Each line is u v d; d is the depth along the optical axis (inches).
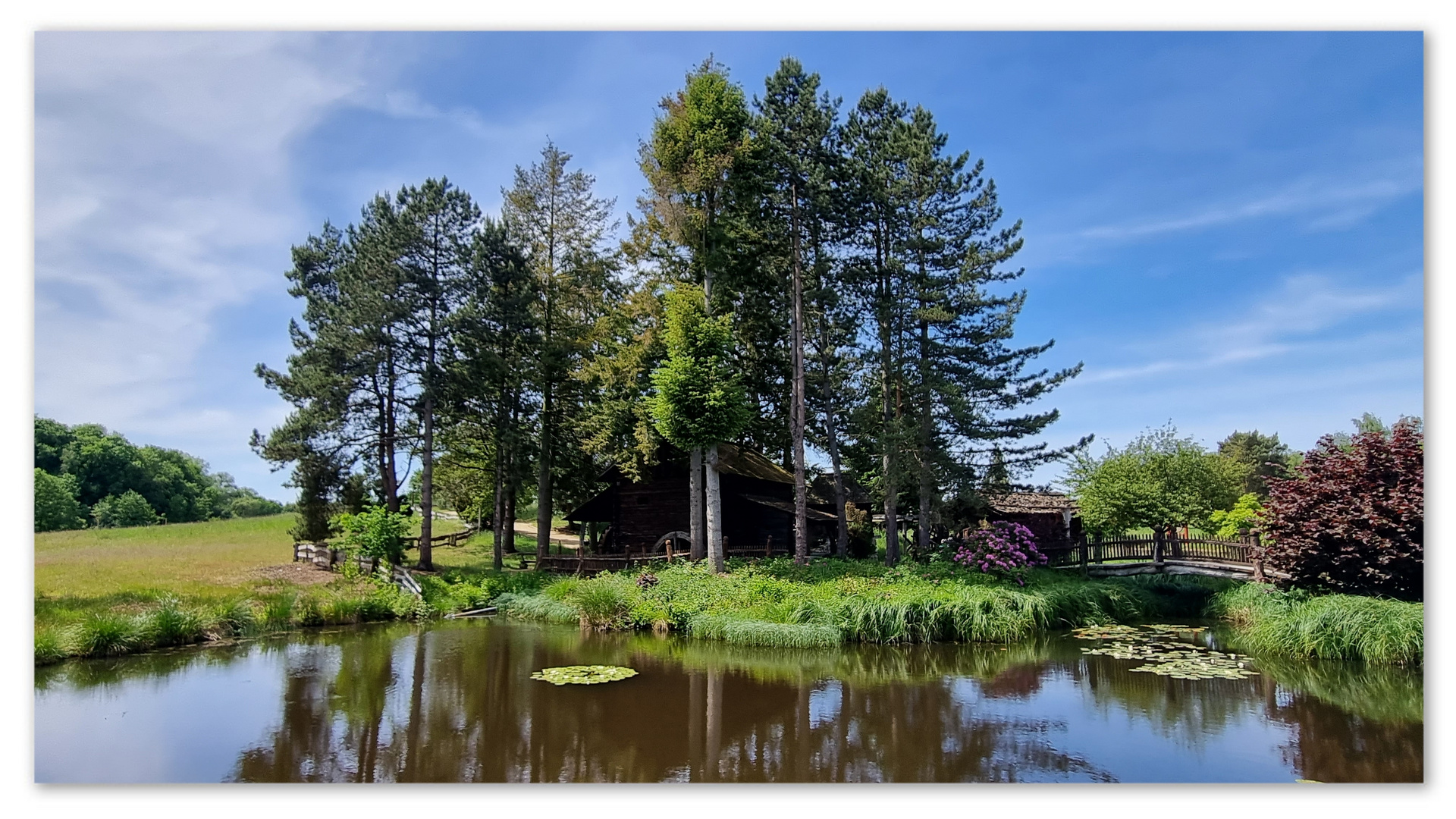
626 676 523.8
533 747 373.1
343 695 472.4
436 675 528.1
